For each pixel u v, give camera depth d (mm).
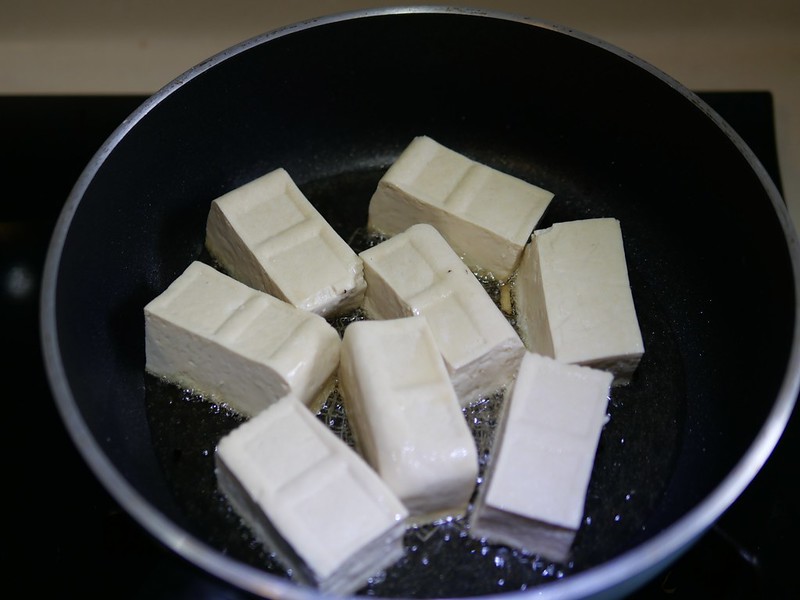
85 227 284
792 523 288
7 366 317
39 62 405
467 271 303
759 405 268
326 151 373
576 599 208
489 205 331
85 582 272
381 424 260
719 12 419
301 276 310
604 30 421
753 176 294
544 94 352
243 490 255
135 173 308
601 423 270
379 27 333
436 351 276
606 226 322
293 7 413
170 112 311
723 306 318
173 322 290
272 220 322
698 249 333
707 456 290
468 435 261
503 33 333
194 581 272
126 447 282
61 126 375
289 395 268
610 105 340
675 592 275
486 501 253
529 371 277
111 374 296
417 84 358
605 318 302
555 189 370
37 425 304
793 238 272
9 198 352
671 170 337
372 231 354
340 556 236
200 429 297
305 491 246
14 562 276
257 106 343
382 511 244
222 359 288
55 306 255
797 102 401
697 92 393
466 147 379
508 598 205
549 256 315
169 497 280
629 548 274
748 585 276
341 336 320
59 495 289
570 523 250
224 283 302
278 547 256
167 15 413
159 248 332
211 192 348
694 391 312
